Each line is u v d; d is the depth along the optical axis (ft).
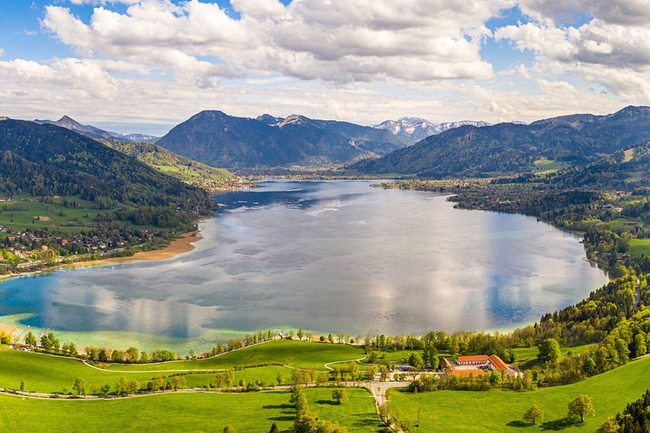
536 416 416.87
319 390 499.51
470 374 508.94
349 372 533.96
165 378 537.24
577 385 490.90
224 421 418.72
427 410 445.78
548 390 487.20
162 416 434.30
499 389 497.87
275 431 378.12
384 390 501.15
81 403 474.90
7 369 547.90
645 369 500.33
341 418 424.05
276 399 475.72
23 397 481.46
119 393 500.74
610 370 522.47
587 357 527.40
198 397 487.20
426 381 503.20
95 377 544.62
